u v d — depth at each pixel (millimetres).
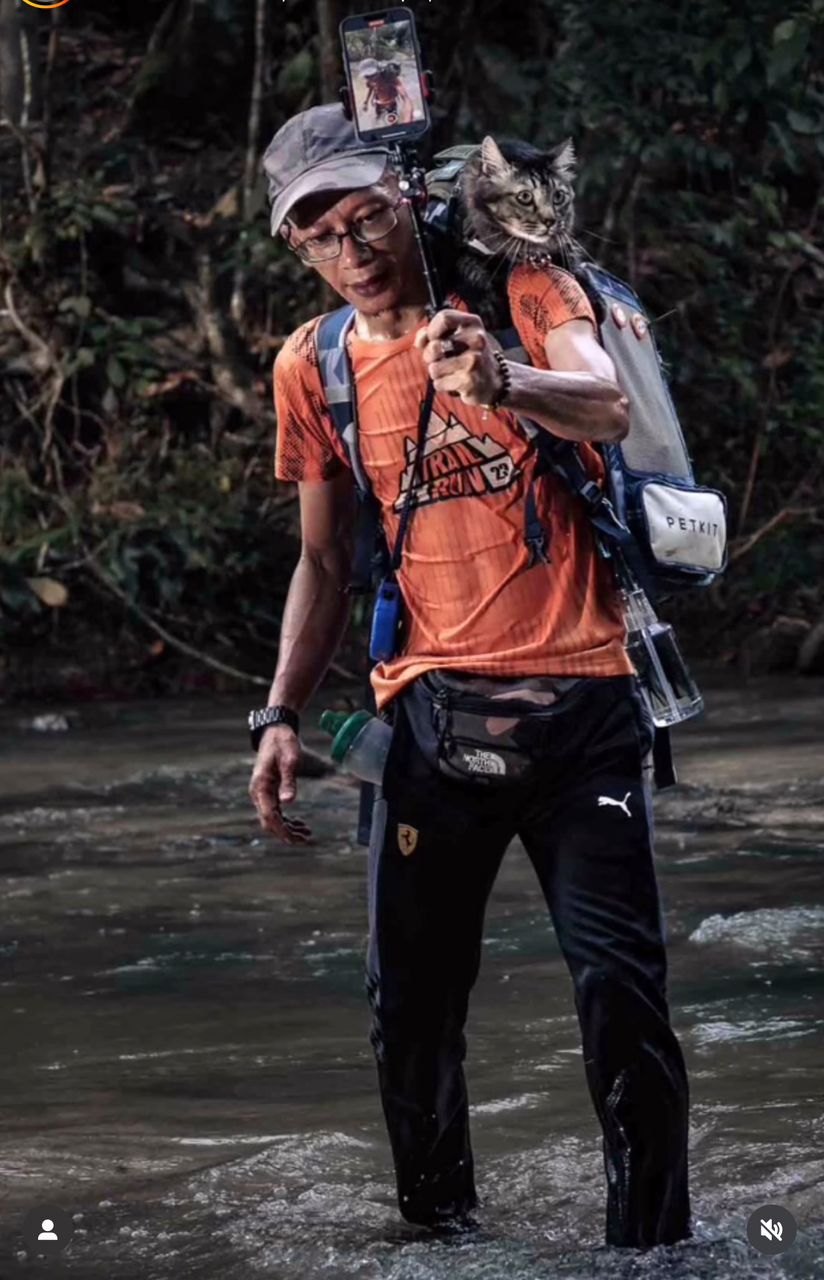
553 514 3844
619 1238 3840
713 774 10000
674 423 3957
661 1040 3803
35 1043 5871
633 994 3768
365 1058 5582
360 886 7953
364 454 3934
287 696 4246
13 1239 4203
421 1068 4074
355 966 6660
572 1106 5012
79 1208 4387
